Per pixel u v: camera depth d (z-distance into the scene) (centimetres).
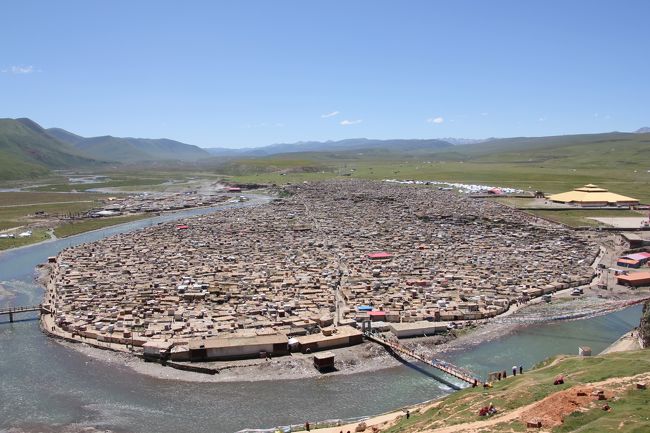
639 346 13425
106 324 15038
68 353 13575
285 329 14525
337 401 11225
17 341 14412
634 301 17825
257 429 10112
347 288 18538
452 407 9481
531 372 10769
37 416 10644
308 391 11669
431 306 16625
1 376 12344
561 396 8375
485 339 14625
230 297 17425
